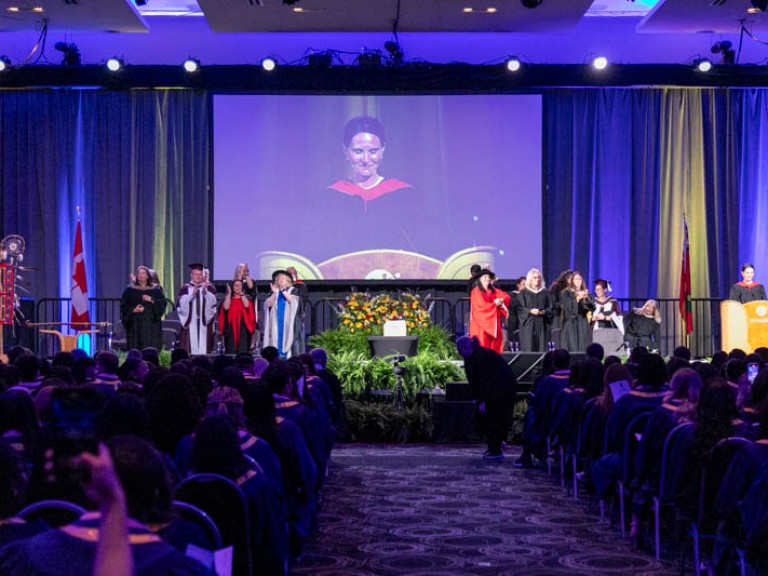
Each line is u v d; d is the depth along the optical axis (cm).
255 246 1864
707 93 1881
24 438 407
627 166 1877
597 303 1550
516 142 1864
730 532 468
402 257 1855
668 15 1722
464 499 870
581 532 726
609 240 1877
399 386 1346
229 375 598
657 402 680
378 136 1859
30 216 1870
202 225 1867
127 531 188
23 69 1758
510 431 1298
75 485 346
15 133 1873
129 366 788
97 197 1870
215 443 402
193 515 389
